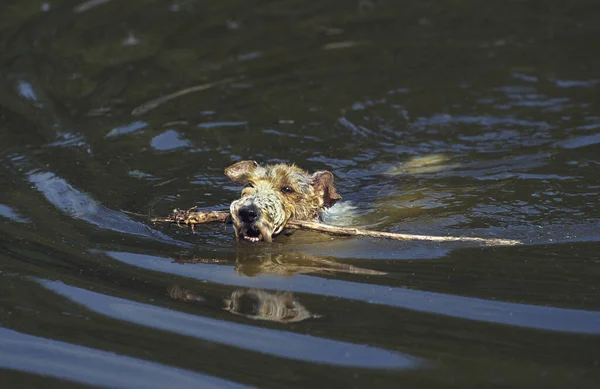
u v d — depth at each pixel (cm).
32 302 2597
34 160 3856
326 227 3059
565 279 2678
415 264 2858
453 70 5091
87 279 2750
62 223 3212
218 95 4728
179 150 4038
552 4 6194
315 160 3981
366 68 5119
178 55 5291
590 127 4266
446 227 3194
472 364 2195
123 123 4344
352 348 2292
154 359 2275
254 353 2286
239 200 3030
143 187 3609
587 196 3431
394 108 4578
